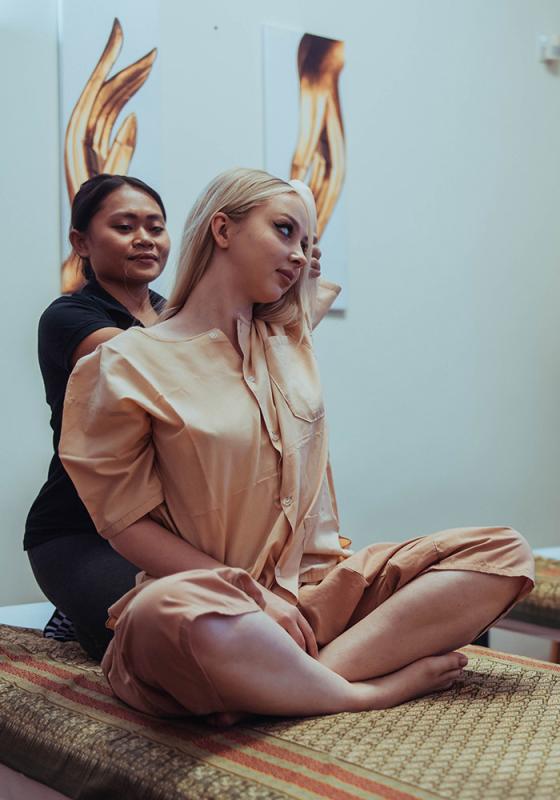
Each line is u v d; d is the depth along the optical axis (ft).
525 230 14.93
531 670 6.63
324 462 6.27
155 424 5.72
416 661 5.94
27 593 10.70
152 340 5.90
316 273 7.15
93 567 7.12
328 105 12.76
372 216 13.28
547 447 15.26
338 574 6.10
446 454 14.08
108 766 4.94
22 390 10.68
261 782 4.49
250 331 6.16
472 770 4.56
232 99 12.03
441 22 13.93
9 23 10.53
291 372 6.22
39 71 10.70
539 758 4.71
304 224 6.13
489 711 5.56
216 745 4.99
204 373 5.88
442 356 14.03
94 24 10.92
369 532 13.28
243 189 6.03
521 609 9.88
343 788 4.40
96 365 5.82
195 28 11.73
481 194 14.42
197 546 5.77
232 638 4.96
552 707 5.65
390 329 13.48
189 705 5.14
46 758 5.36
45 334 7.67
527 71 14.89
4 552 10.57
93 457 5.71
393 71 13.44
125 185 8.12
